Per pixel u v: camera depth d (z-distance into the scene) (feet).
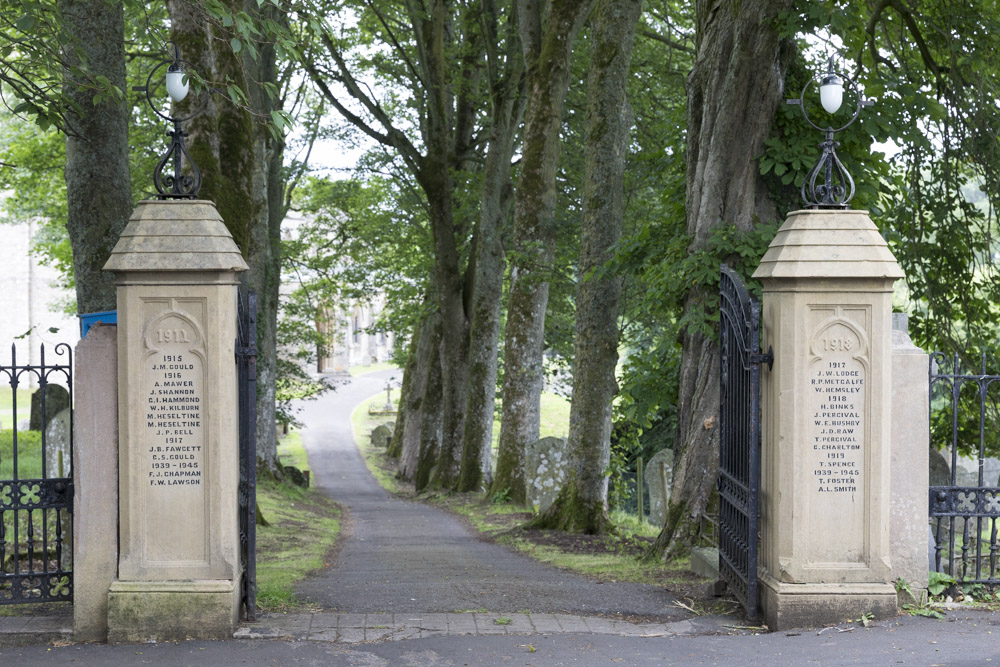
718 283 31.91
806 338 20.62
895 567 21.80
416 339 121.39
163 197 20.30
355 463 128.26
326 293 110.63
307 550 40.47
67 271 94.68
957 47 36.83
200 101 37.04
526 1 64.18
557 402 167.22
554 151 63.05
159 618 19.79
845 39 30.81
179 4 36.58
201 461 20.01
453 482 85.46
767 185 32.45
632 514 69.05
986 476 39.75
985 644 18.72
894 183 35.70
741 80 31.32
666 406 39.81
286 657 18.70
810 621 20.71
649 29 68.74
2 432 70.08
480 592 26.22
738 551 23.24
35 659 18.53
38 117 28.30
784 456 20.81
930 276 40.16
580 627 21.35
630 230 66.59
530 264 64.13
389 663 18.42
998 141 37.19
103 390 20.07
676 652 19.06
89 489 20.02
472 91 81.46
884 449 20.72
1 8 27.43
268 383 76.59
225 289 19.94
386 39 85.15
